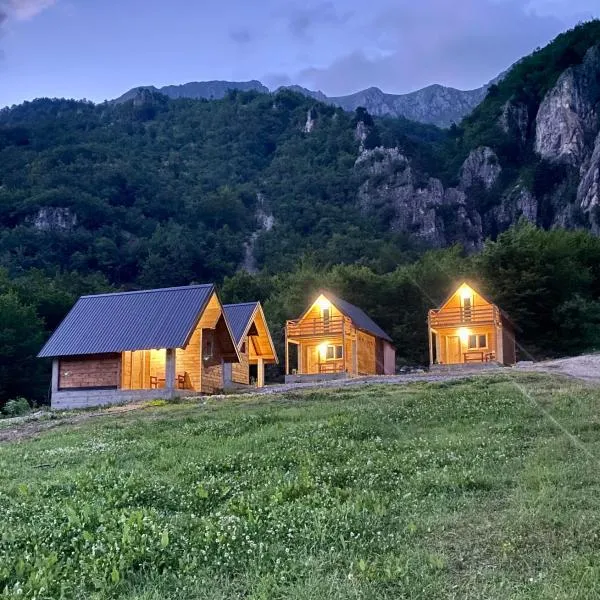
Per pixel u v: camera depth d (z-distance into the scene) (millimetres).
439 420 21391
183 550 10102
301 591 8594
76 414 31953
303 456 16703
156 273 146875
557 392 24516
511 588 8539
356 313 55188
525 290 61219
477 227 172625
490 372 35500
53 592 8750
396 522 11297
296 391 32281
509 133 186625
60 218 165875
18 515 12547
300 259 115312
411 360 66438
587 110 171625
